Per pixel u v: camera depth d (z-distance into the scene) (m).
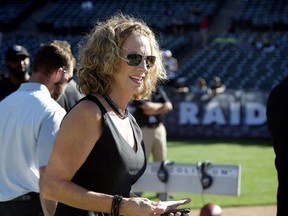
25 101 3.78
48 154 3.61
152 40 2.95
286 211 2.83
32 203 3.84
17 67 5.66
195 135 16.92
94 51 2.86
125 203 2.72
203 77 22.55
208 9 30.47
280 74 21.70
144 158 3.06
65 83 4.00
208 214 5.08
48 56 3.90
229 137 16.66
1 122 3.80
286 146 2.85
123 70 2.87
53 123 3.65
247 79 21.69
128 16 3.32
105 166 2.81
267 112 2.92
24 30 32.06
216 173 6.66
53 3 33.88
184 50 26.98
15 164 3.80
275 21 27.97
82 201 2.75
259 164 12.06
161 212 2.72
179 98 17.02
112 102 2.90
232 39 26.83
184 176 6.75
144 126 8.12
